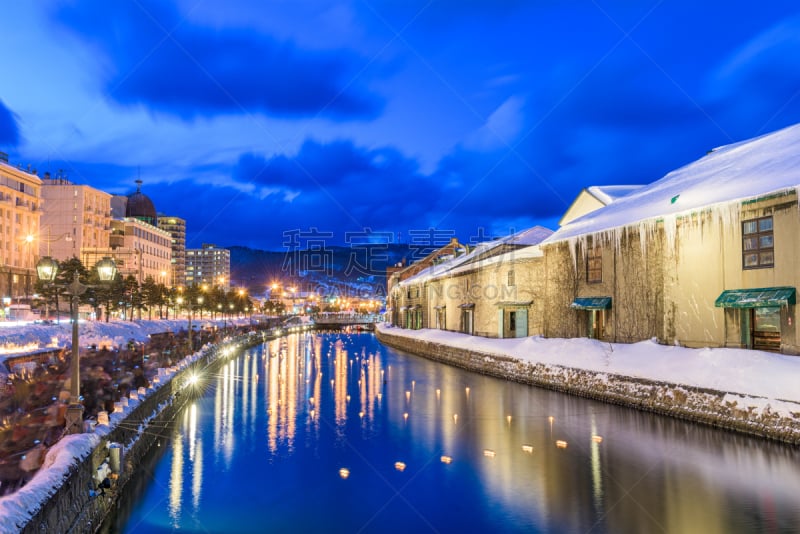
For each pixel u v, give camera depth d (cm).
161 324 7381
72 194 10500
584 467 1661
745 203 2228
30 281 9025
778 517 1265
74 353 1338
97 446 1268
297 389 3322
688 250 2503
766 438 1797
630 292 2867
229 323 10656
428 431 2162
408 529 1248
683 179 3225
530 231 5253
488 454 1806
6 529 730
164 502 1420
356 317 17025
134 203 15575
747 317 2248
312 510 1365
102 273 1469
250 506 1397
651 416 2259
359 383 3562
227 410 2638
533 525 1258
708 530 1205
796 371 1797
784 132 2970
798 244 2027
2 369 2658
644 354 2538
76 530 1068
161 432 2123
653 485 1488
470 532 1230
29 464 1402
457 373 4066
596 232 3114
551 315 3616
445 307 6066
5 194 8550
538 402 2719
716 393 2014
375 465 1722
